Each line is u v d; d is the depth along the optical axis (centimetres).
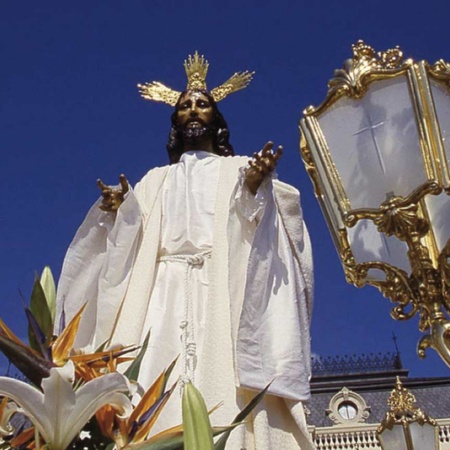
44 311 352
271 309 705
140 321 723
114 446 334
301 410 655
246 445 624
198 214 802
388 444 618
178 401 661
